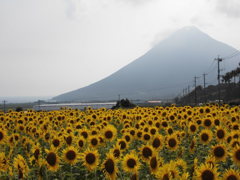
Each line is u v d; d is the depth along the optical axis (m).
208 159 9.15
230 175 7.94
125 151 13.91
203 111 24.67
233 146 11.55
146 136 14.52
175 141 12.68
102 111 30.33
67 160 10.65
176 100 181.12
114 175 9.30
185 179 7.93
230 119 20.70
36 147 10.48
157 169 9.20
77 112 30.12
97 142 13.23
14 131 20.55
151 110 28.47
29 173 10.77
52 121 23.55
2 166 9.64
